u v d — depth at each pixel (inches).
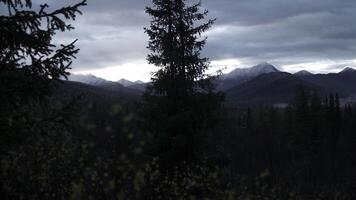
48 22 255.4
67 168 281.3
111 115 167.8
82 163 234.1
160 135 701.9
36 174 291.0
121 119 165.3
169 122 711.7
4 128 235.3
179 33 789.2
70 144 287.4
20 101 249.4
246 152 3218.5
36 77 250.2
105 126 169.3
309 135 3494.1
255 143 3442.4
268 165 3139.8
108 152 181.5
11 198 276.5
